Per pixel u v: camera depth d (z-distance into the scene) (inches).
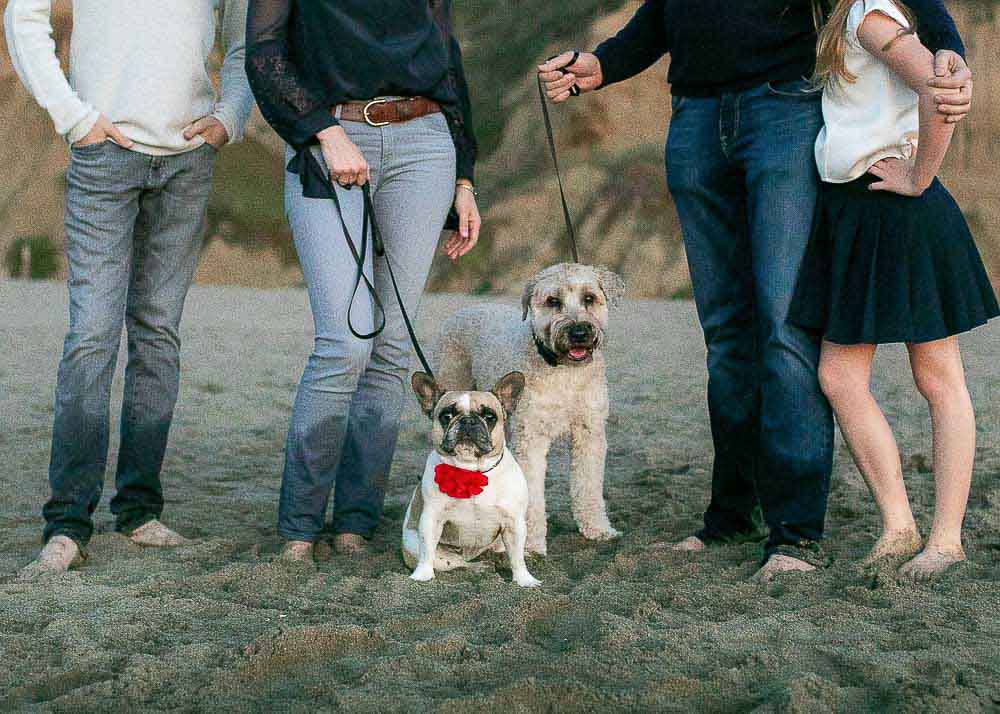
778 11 154.9
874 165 147.6
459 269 1293.1
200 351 490.6
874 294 148.4
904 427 300.0
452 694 111.5
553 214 1323.8
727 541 178.1
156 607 140.3
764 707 105.6
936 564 151.4
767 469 162.2
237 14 176.6
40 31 156.6
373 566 169.3
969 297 149.7
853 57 146.1
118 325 163.9
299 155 160.4
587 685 111.0
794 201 154.3
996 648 120.1
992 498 196.9
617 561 166.9
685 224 173.5
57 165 1400.1
